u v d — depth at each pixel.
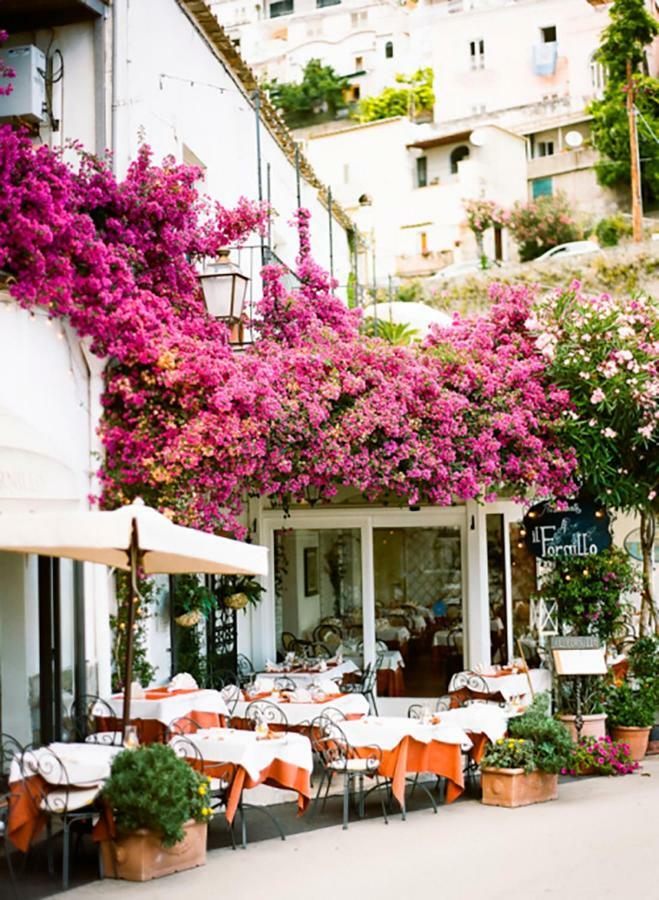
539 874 7.36
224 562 8.02
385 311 22.03
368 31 51.72
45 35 10.98
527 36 44.44
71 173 10.08
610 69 41.00
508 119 43.75
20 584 9.75
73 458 9.85
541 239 40.84
